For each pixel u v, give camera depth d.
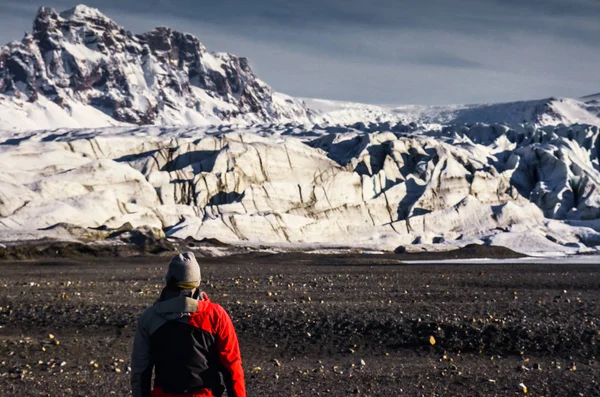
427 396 11.66
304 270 37.47
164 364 5.79
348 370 13.47
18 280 29.80
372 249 61.72
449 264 46.34
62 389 11.98
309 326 17.28
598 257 58.75
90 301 21.34
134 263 44.25
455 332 16.38
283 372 13.31
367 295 23.19
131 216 59.03
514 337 16.03
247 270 37.16
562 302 21.28
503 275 33.03
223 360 5.86
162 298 5.93
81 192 61.25
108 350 15.41
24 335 17.09
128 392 11.81
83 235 52.28
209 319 5.84
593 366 14.02
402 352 15.40
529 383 12.56
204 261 47.97
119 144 75.56
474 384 12.45
